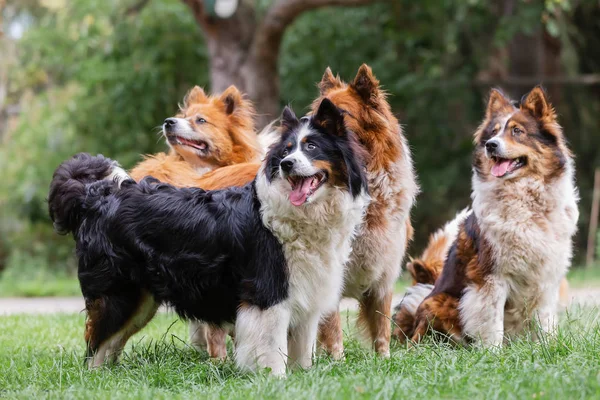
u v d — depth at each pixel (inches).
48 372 322.3
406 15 1093.8
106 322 326.0
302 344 313.6
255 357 295.4
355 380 272.7
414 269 443.5
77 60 1183.6
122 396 268.7
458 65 1160.8
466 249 374.6
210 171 399.5
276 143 304.8
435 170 1131.3
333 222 299.6
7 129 1440.7
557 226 358.6
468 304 365.7
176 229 313.9
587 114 1133.1
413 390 259.1
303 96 1101.1
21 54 1258.6
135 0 1117.7
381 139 348.8
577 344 314.0
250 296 298.8
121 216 322.0
